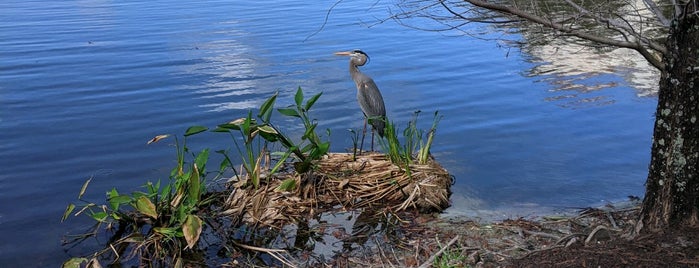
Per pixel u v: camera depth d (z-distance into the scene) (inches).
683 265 149.6
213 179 260.1
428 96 402.9
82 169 285.6
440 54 530.9
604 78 438.0
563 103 381.7
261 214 226.2
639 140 315.3
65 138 326.3
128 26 667.4
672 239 159.3
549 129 334.6
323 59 509.0
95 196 258.2
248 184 241.9
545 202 243.1
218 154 300.7
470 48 551.8
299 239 211.8
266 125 239.9
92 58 512.4
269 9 796.0
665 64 156.8
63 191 262.7
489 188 256.8
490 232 208.2
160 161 295.3
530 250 189.6
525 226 212.1
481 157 294.7
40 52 535.2
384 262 190.7
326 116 358.6
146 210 213.0
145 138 326.6
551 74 454.3
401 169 248.1
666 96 158.6
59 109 376.5
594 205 238.2
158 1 873.5
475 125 343.3
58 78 448.8
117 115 365.4
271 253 201.3
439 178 249.6
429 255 192.9
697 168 159.9
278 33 625.9
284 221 223.8
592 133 326.6
